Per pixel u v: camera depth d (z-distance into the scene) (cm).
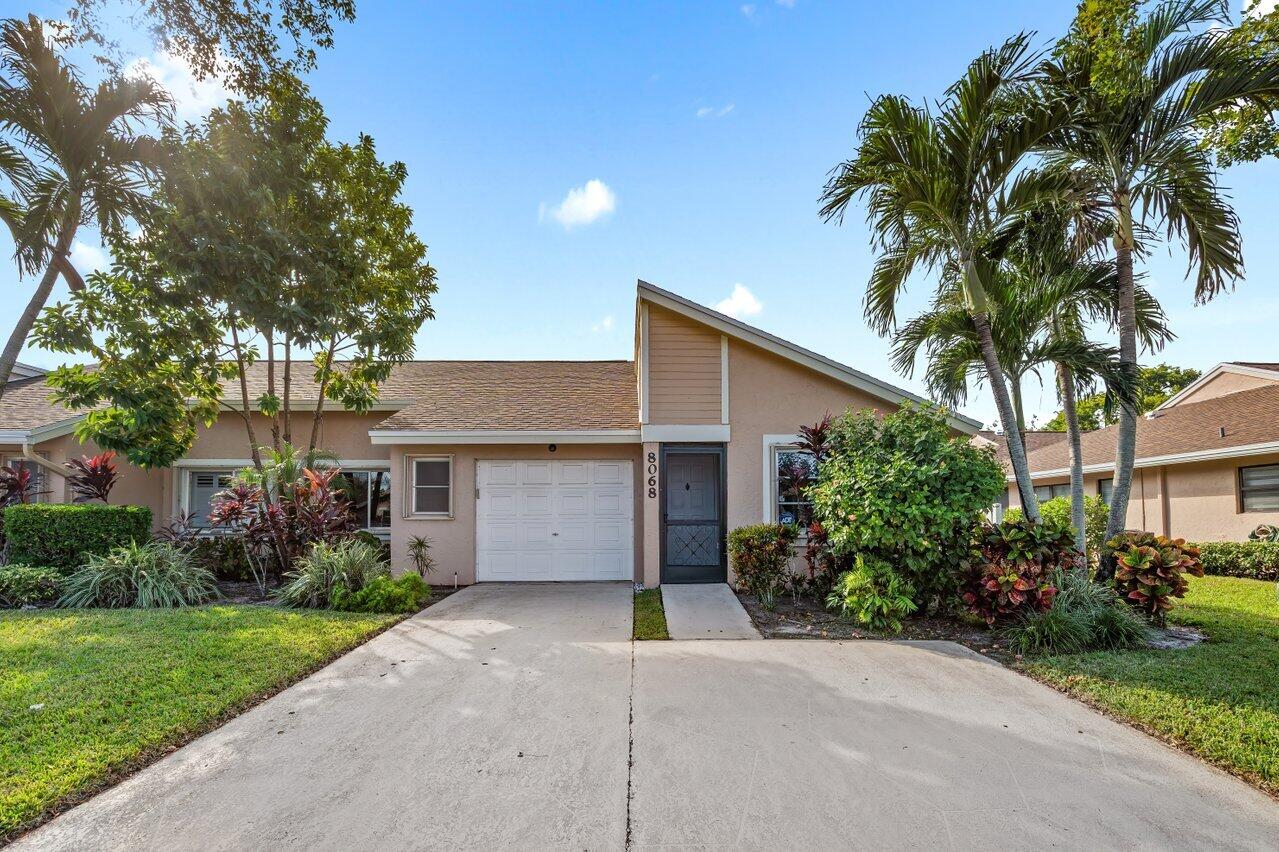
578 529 1073
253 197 812
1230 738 388
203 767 360
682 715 438
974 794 329
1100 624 604
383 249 1069
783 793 331
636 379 1269
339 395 1080
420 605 844
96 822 303
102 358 895
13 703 445
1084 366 738
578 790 334
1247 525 1252
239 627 673
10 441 1012
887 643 630
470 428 1038
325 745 390
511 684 506
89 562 845
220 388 1016
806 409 995
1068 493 1820
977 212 729
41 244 798
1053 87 670
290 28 746
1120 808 316
